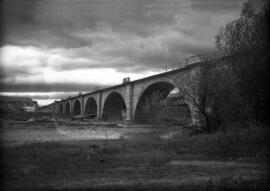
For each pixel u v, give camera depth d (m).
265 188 9.71
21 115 84.19
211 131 29.44
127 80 67.12
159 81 50.41
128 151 21.08
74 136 39.00
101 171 13.08
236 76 22.42
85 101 116.81
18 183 10.30
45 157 16.73
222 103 27.05
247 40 20.88
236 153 18.39
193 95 30.23
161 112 33.91
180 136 31.45
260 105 19.86
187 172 12.95
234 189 9.79
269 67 17.94
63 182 10.72
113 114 92.50
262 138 19.31
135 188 9.83
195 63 32.91
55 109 185.62
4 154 16.97
